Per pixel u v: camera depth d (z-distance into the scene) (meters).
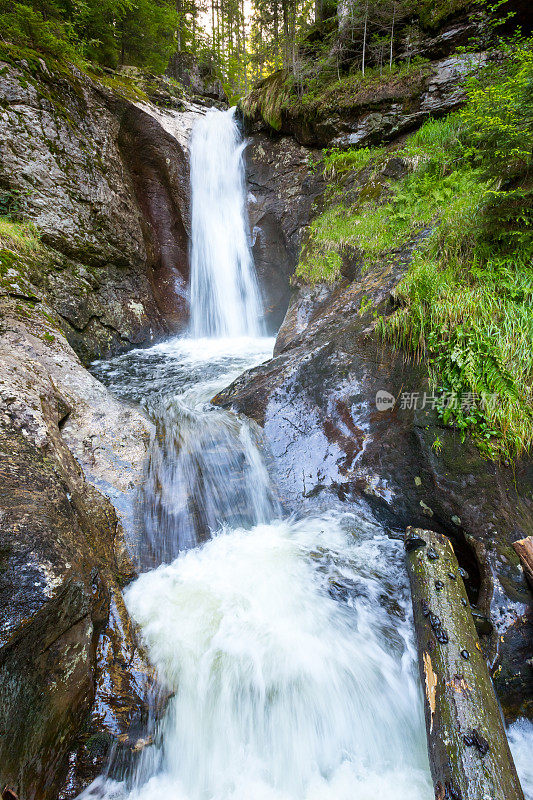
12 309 4.59
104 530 3.06
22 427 2.65
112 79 9.75
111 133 8.94
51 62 7.67
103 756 2.18
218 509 3.91
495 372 3.42
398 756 2.41
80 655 2.14
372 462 3.88
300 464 4.20
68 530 2.31
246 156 11.52
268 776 2.36
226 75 21.58
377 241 6.32
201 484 3.98
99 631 2.49
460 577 2.78
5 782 1.58
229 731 2.50
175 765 2.38
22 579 1.81
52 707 1.91
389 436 3.89
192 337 10.06
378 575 3.24
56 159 7.45
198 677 2.58
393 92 8.73
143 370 7.03
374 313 4.79
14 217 6.72
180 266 10.28
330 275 6.61
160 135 9.98
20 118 6.95
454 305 3.83
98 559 2.76
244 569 3.36
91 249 7.83
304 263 7.33
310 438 4.32
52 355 4.41
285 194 10.40
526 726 2.44
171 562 3.44
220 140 11.37
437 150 7.21
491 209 4.05
